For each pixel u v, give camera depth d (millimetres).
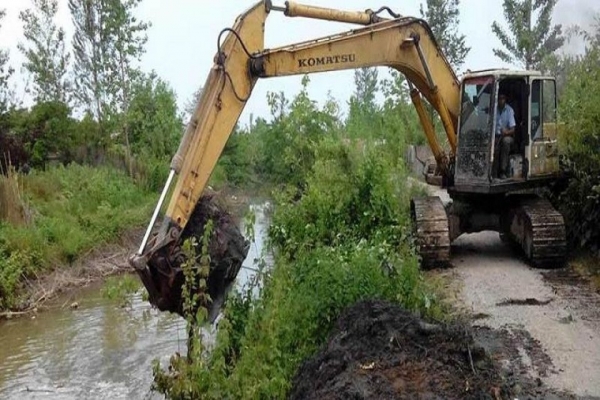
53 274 17016
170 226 7668
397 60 10805
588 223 10820
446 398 5711
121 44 29516
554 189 11859
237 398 6969
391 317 6941
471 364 6207
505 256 11383
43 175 24516
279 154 21984
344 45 9938
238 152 32875
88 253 18750
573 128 11297
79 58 29812
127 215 22391
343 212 11562
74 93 30312
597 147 10961
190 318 7293
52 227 18828
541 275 9969
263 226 17859
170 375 8562
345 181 11773
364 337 6797
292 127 16297
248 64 8656
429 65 11258
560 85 16234
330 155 12586
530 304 8656
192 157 8062
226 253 7801
